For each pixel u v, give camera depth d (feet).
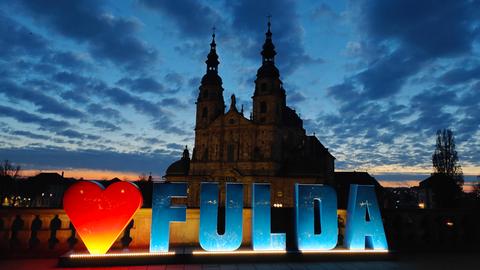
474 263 52.21
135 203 50.16
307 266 50.11
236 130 292.81
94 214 49.16
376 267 49.88
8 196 357.20
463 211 62.69
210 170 293.64
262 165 279.49
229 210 52.90
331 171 335.06
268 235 52.90
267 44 304.30
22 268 46.98
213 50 325.21
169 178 307.99
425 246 60.70
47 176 433.07
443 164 266.98
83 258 48.19
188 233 58.44
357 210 55.16
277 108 295.07
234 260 51.39
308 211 54.39
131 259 49.42
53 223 55.36
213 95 312.09
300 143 343.26
